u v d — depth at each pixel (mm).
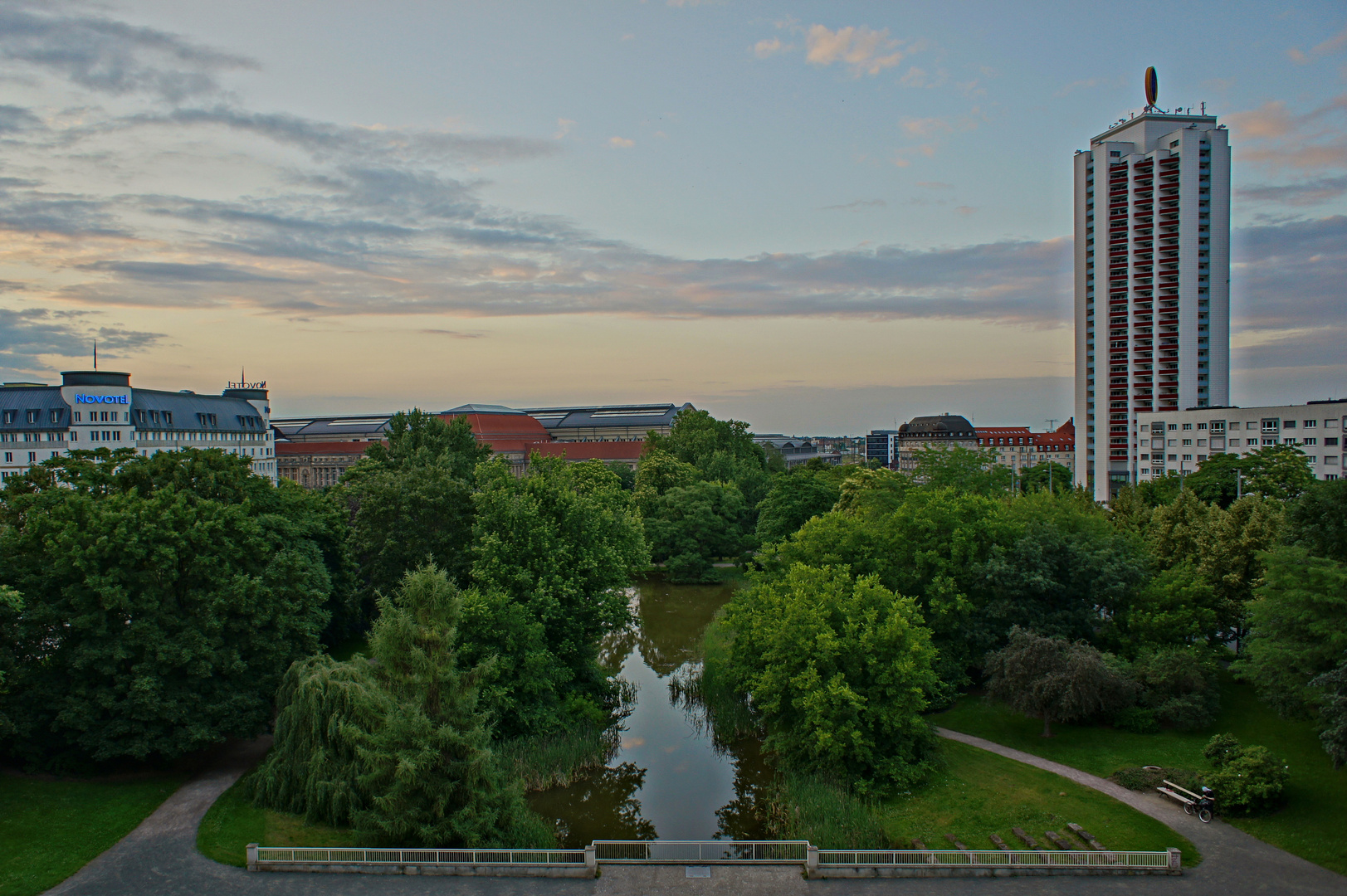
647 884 29469
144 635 38156
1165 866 30344
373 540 59906
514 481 60938
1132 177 148625
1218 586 53062
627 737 51188
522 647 47312
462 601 44969
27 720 37344
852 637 41969
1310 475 82938
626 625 56875
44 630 38719
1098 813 35875
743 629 50281
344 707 36406
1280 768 35312
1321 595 35469
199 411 168000
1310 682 33969
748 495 130125
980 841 34688
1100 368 153375
